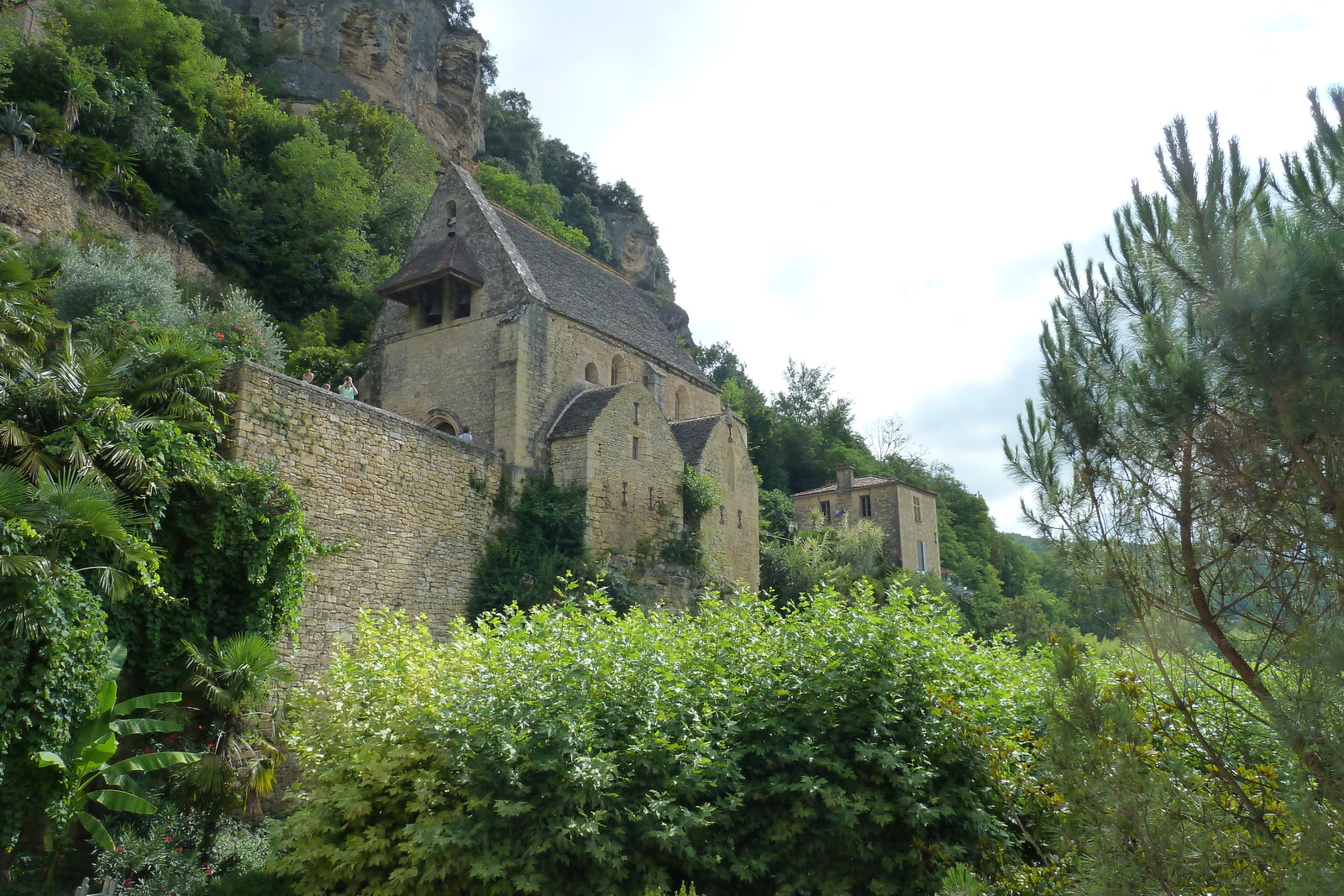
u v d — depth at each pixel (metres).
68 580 10.06
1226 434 6.56
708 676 10.91
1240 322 6.04
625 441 24.28
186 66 37.47
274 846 10.30
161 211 31.64
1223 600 6.88
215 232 34.38
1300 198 5.94
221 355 14.66
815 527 42.25
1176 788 6.62
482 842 9.11
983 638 13.17
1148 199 6.79
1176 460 6.97
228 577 13.30
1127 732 6.46
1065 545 7.80
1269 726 6.33
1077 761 6.56
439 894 9.35
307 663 15.45
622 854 9.47
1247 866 6.30
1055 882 8.14
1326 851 5.16
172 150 33.47
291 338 31.77
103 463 11.66
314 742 10.34
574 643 10.67
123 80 33.00
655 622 12.25
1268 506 6.45
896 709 9.99
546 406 23.97
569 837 9.07
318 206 37.22
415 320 26.02
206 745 11.79
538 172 75.38
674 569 24.69
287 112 47.31
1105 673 9.22
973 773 9.72
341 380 27.27
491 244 25.36
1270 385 5.91
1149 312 6.93
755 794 9.95
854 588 11.68
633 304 32.41
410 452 18.80
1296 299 5.79
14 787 9.34
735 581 26.88
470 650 10.93
